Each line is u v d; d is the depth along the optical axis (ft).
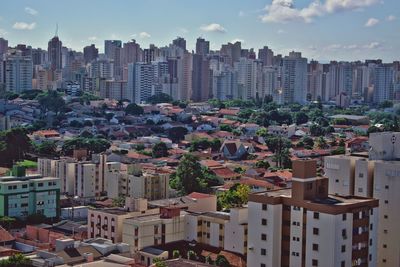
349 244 522.47
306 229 525.75
